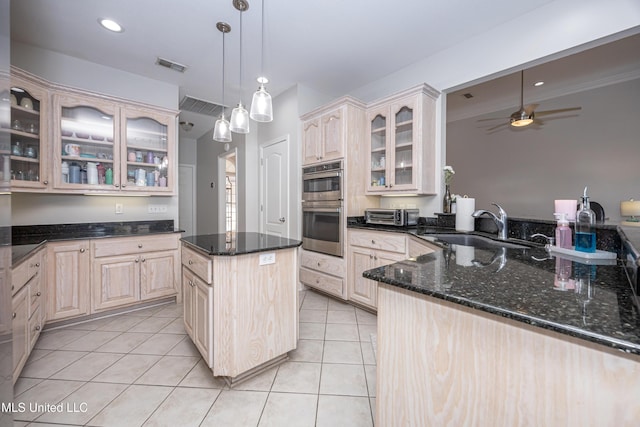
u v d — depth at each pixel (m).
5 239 1.08
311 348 2.06
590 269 1.07
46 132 2.37
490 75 2.37
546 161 4.23
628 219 3.14
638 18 1.70
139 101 2.94
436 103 2.73
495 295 0.77
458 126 5.28
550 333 0.65
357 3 2.03
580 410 0.62
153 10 2.07
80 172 2.60
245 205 4.07
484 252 1.44
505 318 0.72
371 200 3.16
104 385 1.62
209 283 1.61
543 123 4.25
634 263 0.79
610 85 3.67
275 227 3.79
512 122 3.67
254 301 1.68
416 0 2.00
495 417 0.74
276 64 2.90
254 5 2.04
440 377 0.84
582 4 1.89
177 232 2.96
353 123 2.94
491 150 4.85
